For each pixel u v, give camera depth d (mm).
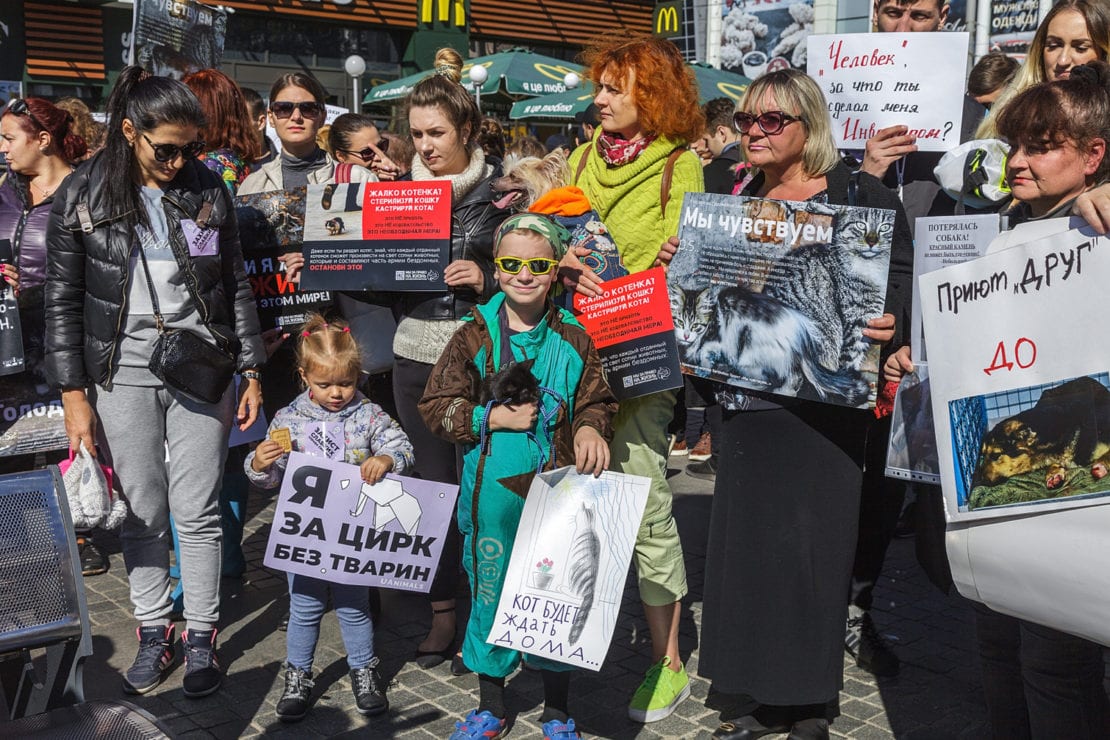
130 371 3436
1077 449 2064
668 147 3342
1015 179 2371
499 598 3006
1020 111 2324
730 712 3338
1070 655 2305
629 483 2836
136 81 3322
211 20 6531
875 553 3729
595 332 3184
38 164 4035
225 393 3605
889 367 3002
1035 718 2404
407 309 3750
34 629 2387
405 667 3754
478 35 16766
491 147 6043
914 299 2885
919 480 2945
